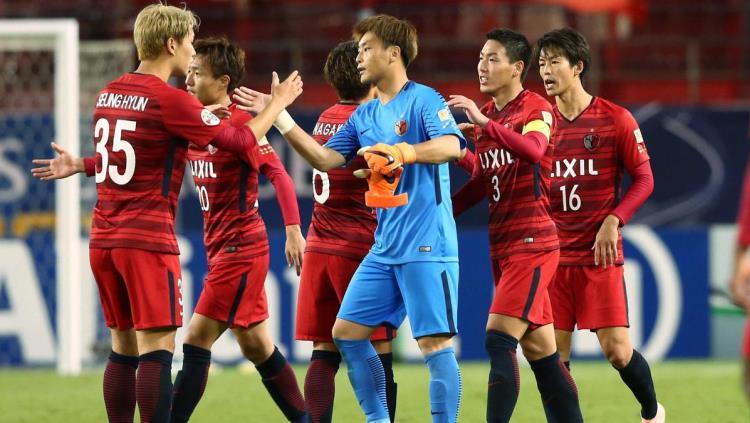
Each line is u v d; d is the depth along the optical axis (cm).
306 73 4569
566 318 2111
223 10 4738
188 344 1997
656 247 3672
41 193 3806
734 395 2759
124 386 1839
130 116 1742
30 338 3556
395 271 1812
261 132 1761
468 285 3631
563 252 2097
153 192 1752
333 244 2008
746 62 4712
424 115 1778
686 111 3878
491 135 1756
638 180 2064
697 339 3675
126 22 4528
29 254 3562
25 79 4438
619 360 2088
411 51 1827
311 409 1980
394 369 3475
